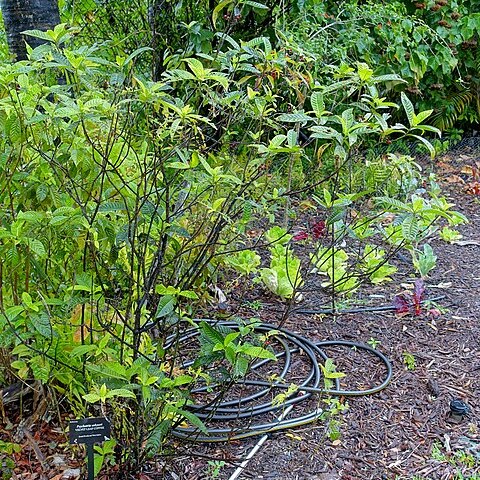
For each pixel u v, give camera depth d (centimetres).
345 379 279
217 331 197
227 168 256
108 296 223
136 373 195
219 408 254
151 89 183
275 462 230
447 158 659
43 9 360
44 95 216
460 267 399
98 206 189
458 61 696
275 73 250
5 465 223
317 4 532
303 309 339
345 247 415
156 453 216
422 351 302
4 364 235
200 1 399
